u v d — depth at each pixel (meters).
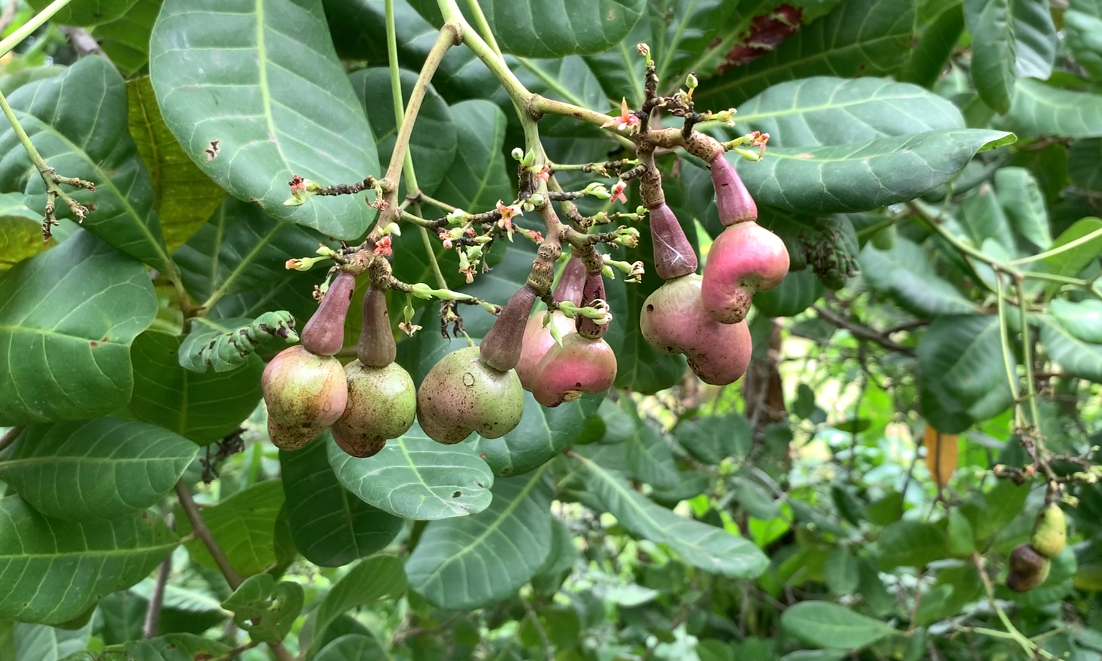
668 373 0.48
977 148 0.32
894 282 0.61
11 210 0.35
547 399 0.27
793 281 0.47
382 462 0.32
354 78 0.38
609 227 0.44
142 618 0.59
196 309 0.36
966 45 0.69
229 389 0.38
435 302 0.39
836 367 1.04
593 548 0.86
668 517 0.58
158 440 0.33
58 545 0.34
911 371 0.87
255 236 0.36
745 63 0.46
